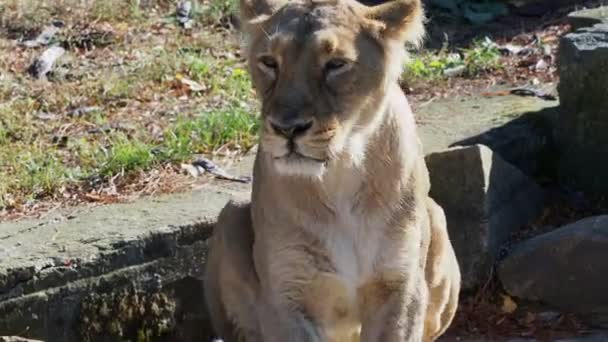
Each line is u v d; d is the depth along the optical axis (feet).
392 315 26.48
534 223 36.83
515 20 55.47
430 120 41.19
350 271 26.13
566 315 33.24
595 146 37.91
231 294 28.99
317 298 26.58
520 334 32.65
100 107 45.29
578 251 32.81
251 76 25.76
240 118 41.45
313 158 24.49
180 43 52.75
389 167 25.79
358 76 24.86
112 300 31.63
